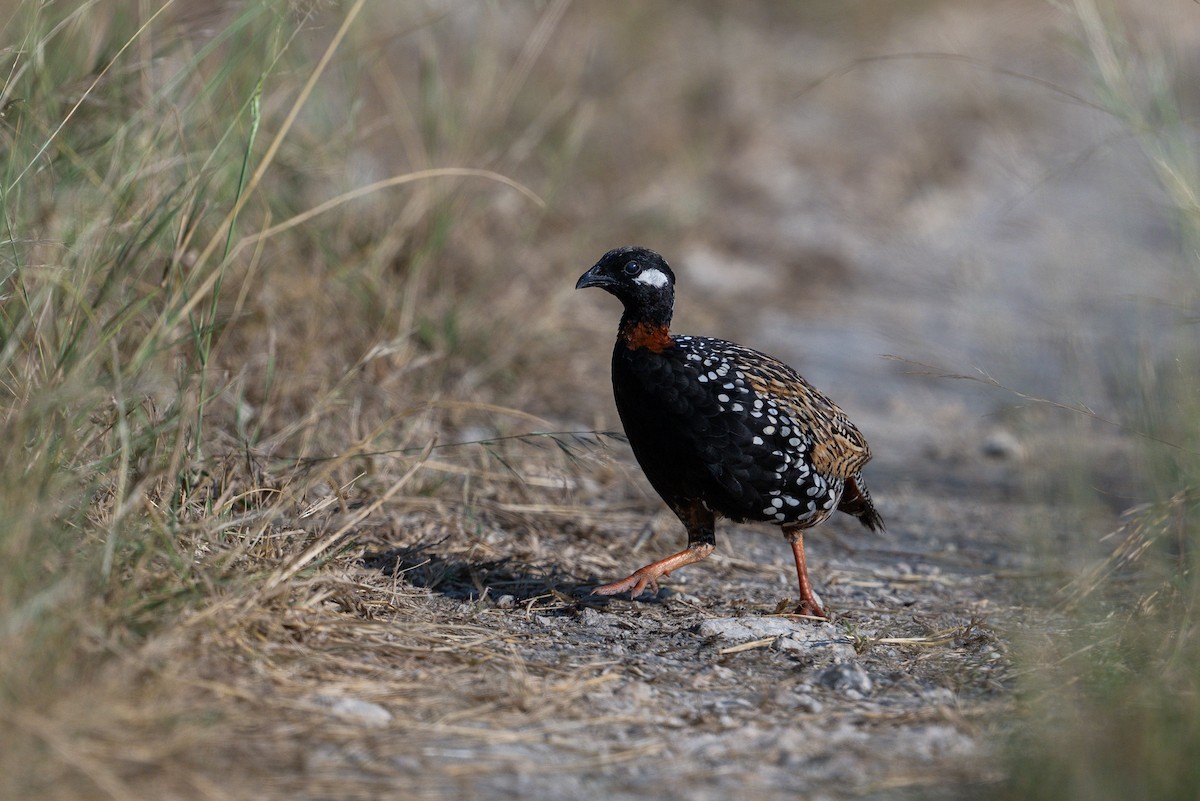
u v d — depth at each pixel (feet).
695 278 72.18
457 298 52.54
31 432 26.96
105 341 28.02
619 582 33.37
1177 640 28.07
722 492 32.60
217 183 37.19
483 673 27.35
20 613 21.70
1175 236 36.83
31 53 32.35
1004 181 87.56
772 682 28.45
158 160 36.24
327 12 41.68
